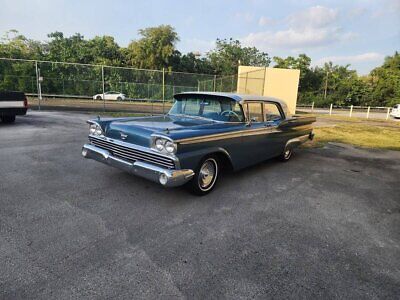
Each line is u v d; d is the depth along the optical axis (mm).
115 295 2156
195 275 2443
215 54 56500
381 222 3729
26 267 2420
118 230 3129
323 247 3025
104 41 42406
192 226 3320
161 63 44469
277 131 5781
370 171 6258
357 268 2680
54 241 2838
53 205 3666
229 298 2199
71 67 18859
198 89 20734
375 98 44844
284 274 2529
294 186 5000
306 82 51562
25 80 18016
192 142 3762
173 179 3506
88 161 5715
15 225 3111
